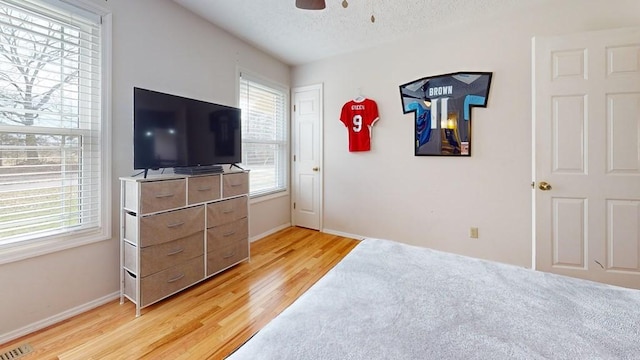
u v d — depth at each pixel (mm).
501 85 2447
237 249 2502
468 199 2652
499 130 2479
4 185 1504
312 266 2545
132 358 1394
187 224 2039
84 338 1538
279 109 3664
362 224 3297
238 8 2363
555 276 1110
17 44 1522
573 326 784
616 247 1913
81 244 1775
